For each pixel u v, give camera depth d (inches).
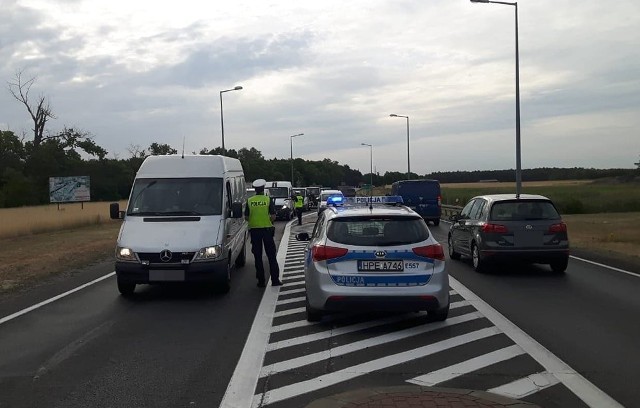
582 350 260.8
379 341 280.1
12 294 431.2
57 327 318.3
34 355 263.4
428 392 204.8
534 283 450.0
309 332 299.9
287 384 219.9
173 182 453.4
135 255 391.5
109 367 244.1
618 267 539.2
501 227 485.4
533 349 262.2
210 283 404.8
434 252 305.7
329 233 310.8
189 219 421.1
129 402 203.0
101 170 3112.7
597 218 1332.4
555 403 196.9
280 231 1080.2
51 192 1940.2
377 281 299.9
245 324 321.1
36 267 582.6
